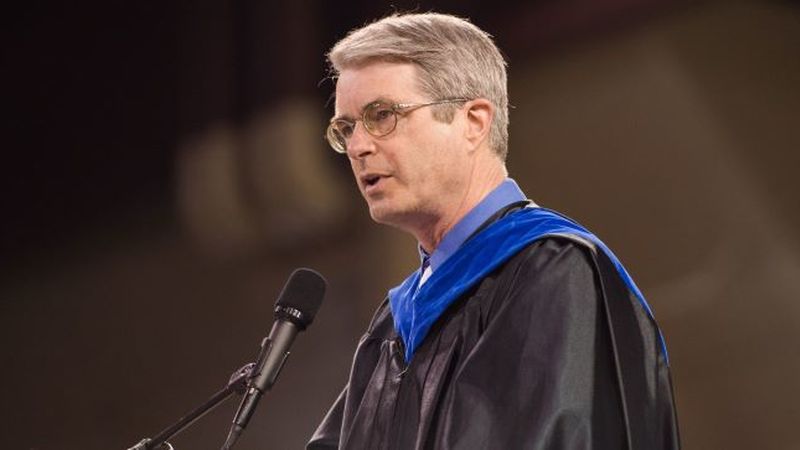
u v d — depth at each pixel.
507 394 7.30
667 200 24.91
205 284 31.20
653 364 7.78
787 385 23.14
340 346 28.61
